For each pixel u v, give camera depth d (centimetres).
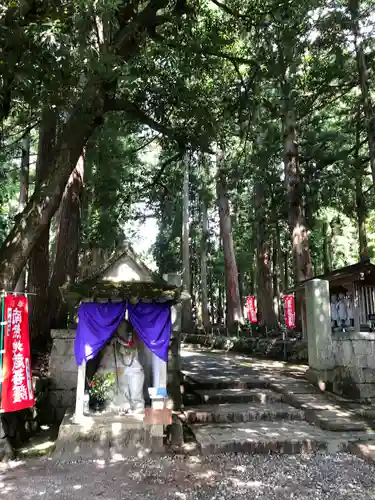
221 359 1588
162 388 728
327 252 2825
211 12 1312
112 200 1744
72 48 711
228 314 2431
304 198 1820
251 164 1964
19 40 654
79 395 719
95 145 1465
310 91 1850
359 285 1077
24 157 1468
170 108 1173
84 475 604
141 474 607
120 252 768
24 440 761
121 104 958
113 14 733
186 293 751
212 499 527
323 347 1023
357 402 921
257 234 2389
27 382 721
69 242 1138
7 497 530
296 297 1817
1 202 1591
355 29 1379
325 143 1839
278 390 997
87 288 718
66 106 855
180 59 1058
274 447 710
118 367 775
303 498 531
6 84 684
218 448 700
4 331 687
